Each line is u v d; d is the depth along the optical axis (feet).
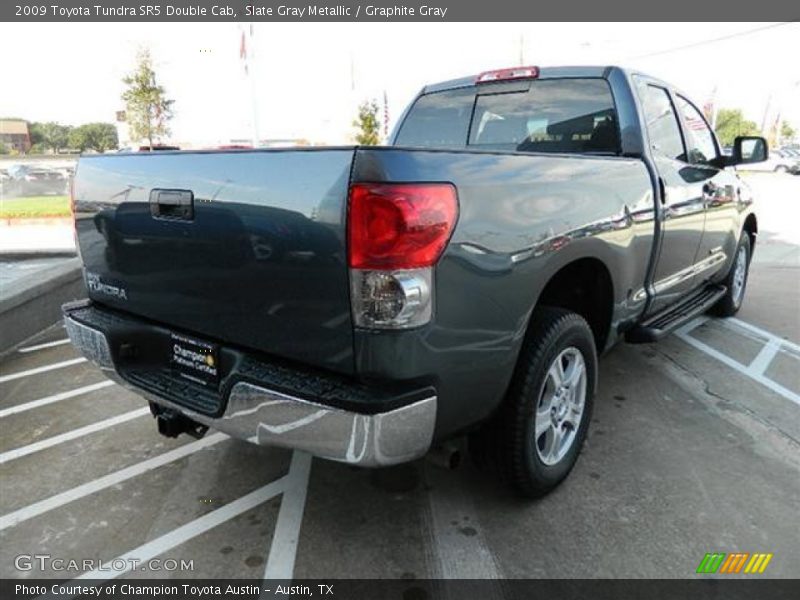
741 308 20.43
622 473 9.99
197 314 7.93
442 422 6.97
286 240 6.64
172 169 7.75
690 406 12.55
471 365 7.02
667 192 11.39
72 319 9.46
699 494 9.40
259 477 10.08
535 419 8.45
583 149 11.78
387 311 6.16
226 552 8.25
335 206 6.21
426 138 14.08
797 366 14.84
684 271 13.37
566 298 10.00
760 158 14.83
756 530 8.53
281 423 6.76
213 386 7.86
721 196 14.70
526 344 8.25
